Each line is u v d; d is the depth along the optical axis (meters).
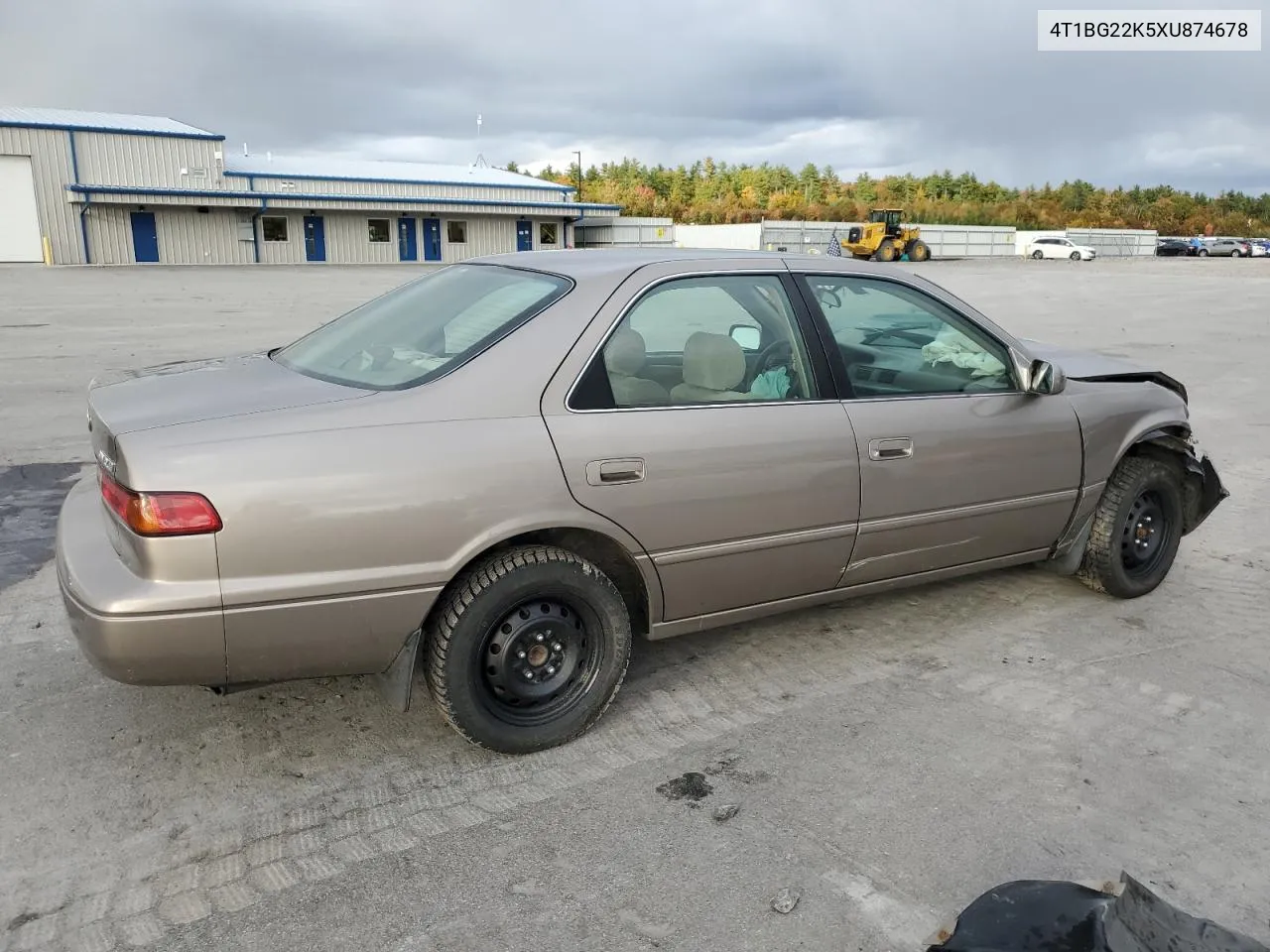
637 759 3.12
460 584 2.91
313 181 46.19
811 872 2.56
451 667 2.91
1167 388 4.78
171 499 2.51
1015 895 2.19
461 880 2.51
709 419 3.22
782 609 3.60
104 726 3.24
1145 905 2.14
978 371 3.95
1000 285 30.75
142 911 2.38
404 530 2.73
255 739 3.19
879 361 3.70
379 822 2.76
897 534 3.69
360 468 2.68
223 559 2.56
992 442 3.85
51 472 6.40
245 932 2.31
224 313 18.55
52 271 35.75
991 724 3.37
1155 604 4.54
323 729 3.27
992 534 3.98
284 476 2.61
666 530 3.16
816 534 3.47
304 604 2.66
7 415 8.26
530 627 3.02
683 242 61.50
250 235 44.47
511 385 2.95
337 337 3.54
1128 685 3.68
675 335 3.28
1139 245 72.75
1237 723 3.40
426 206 48.00
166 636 2.54
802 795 2.91
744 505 3.28
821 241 59.03
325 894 2.45
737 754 3.15
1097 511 4.35
